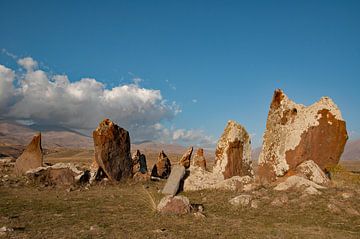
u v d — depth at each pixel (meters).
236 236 12.03
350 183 21.22
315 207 16.23
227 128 28.48
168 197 16.66
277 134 24.86
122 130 31.20
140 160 38.19
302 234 12.44
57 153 185.75
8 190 24.33
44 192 23.77
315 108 24.06
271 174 24.11
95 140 29.67
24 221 14.08
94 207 17.86
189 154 41.59
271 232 12.69
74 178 27.88
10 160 49.19
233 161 27.33
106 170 29.42
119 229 12.83
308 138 23.39
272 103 26.09
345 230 13.14
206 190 23.45
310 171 21.58
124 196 22.08
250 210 16.66
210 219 14.84
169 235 11.91
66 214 15.84
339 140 23.30
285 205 17.05
